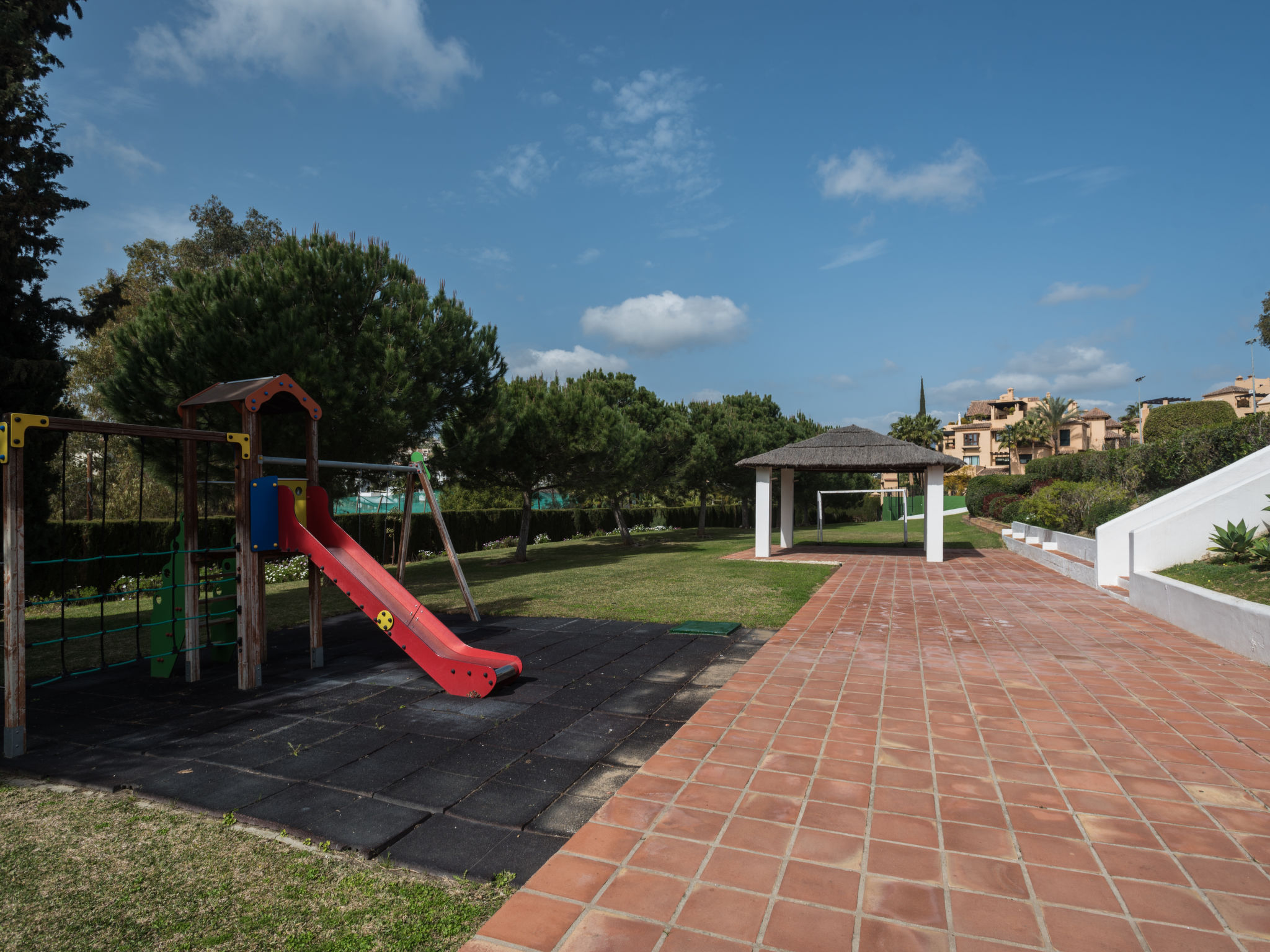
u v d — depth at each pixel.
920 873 2.74
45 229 9.99
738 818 3.22
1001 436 67.44
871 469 17.77
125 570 13.05
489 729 4.55
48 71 10.12
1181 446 14.56
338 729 4.59
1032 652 6.60
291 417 10.73
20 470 4.29
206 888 2.73
